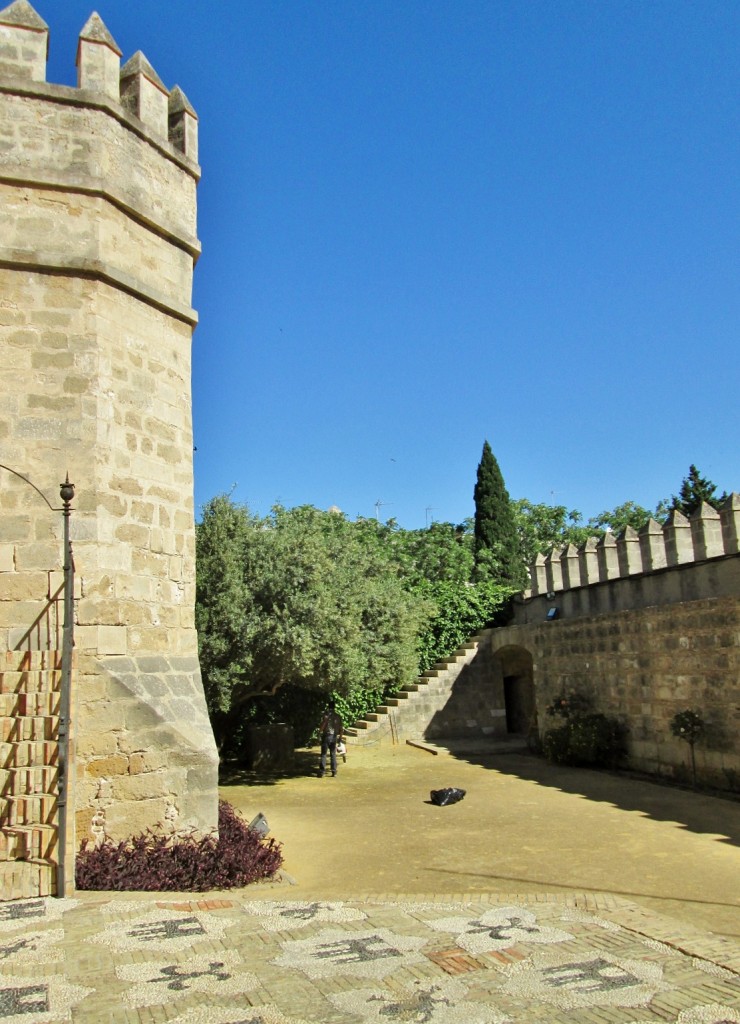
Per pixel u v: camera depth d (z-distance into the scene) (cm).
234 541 1781
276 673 1808
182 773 913
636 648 1744
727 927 752
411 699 2505
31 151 970
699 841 1105
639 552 1883
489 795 1541
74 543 911
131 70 1093
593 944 636
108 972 569
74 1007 510
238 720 2225
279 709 2316
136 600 966
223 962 589
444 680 2556
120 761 881
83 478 930
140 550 984
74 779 801
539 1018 493
